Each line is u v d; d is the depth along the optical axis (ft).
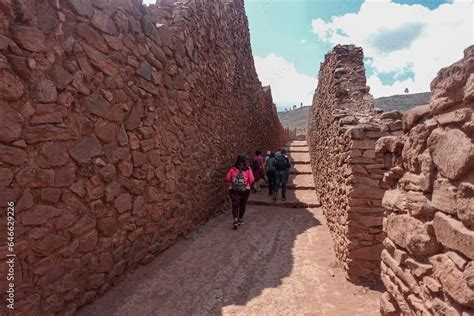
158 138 14.25
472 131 4.55
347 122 15.19
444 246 5.35
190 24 17.89
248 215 23.30
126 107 11.75
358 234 12.82
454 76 4.95
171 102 15.58
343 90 20.58
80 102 9.46
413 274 6.37
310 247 16.84
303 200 26.86
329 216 19.33
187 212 17.70
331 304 11.16
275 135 58.29
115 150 11.12
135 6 12.42
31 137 7.82
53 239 8.51
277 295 11.69
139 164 12.68
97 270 10.28
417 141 6.42
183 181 17.13
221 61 23.89
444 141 5.28
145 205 13.23
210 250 15.84
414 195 6.34
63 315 8.83
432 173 5.80
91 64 9.88
